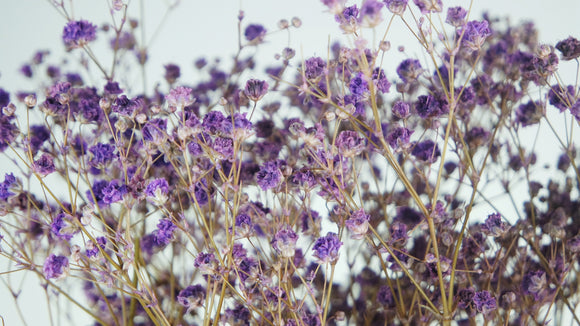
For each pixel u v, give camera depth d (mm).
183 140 274
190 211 317
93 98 310
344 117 275
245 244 312
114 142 310
